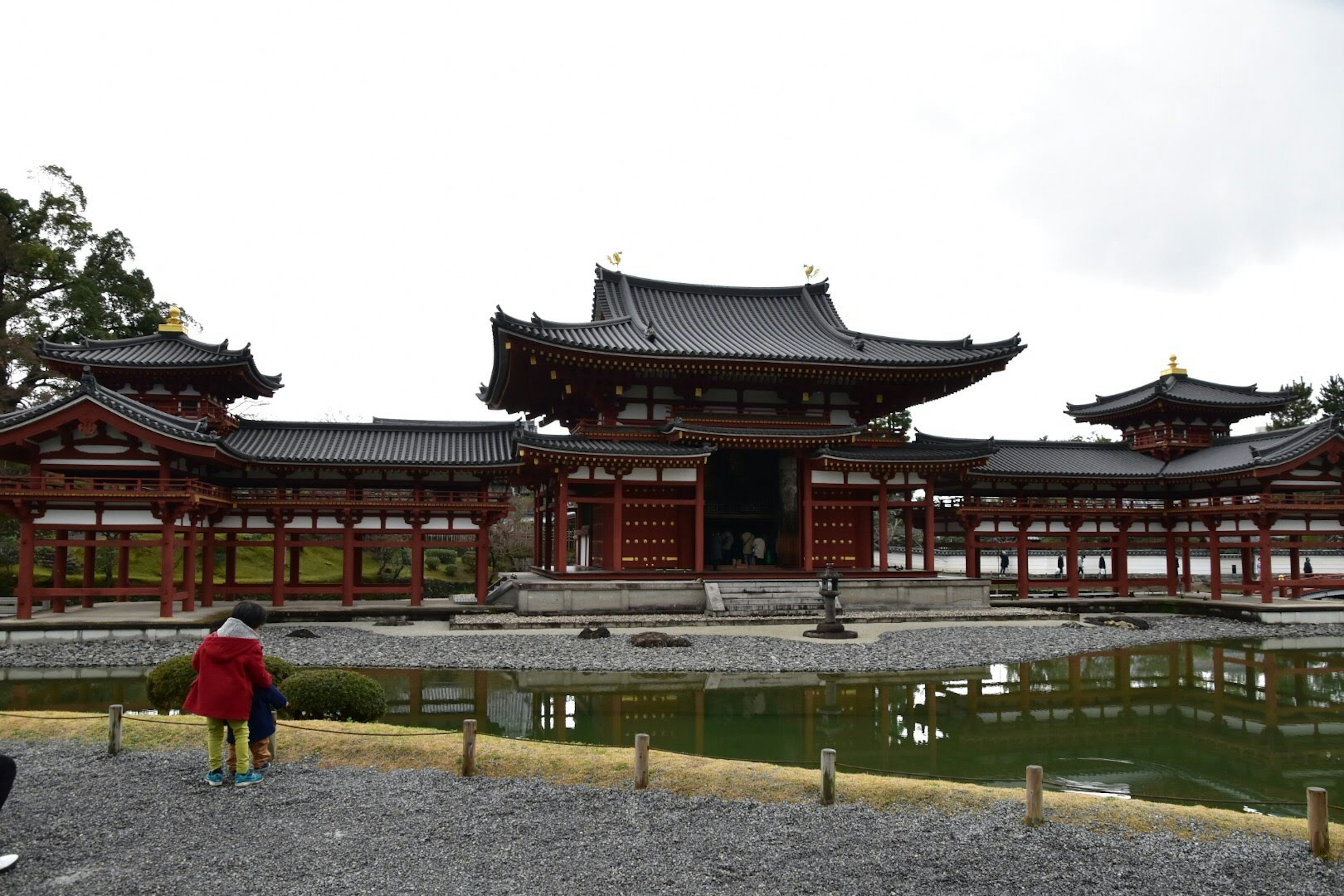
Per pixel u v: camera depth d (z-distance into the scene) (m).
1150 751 18.91
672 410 45.38
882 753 18.12
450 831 11.83
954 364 44.81
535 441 39.03
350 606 39.62
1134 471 50.22
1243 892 10.16
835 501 44.91
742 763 14.73
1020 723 21.42
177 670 17.97
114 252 64.62
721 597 39.72
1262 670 29.98
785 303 56.19
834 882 10.33
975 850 11.24
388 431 43.09
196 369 39.03
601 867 10.70
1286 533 45.28
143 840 11.36
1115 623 40.66
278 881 10.17
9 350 54.66
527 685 25.22
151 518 33.62
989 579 44.41
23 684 25.09
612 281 53.00
